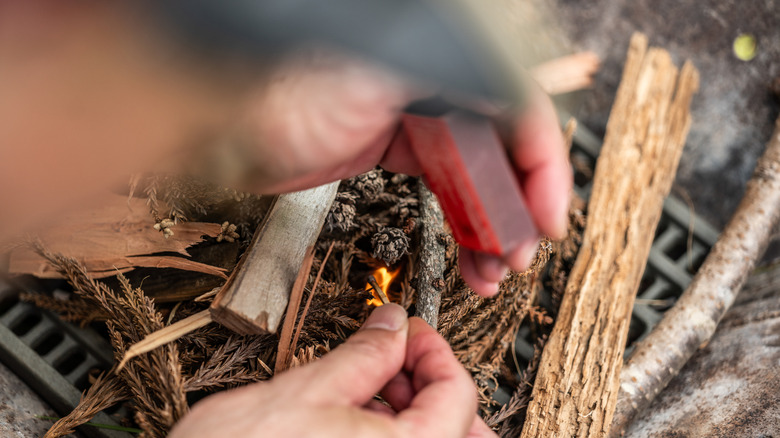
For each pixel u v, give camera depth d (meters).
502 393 0.53
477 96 0.35
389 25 0.32
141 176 0.50
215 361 0.47
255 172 0.41
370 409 0.42
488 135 0.39
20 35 0.33
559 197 0.42
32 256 0.51
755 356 0.52
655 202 0.57
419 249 0.50
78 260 0.50
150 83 0.36
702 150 0.62
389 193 0.53
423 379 0.42
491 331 0.52
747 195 0.59
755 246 0.57
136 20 0.34
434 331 0.43
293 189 0.44
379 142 0.44
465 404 0.41
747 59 0.64
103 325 0.53
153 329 0.46
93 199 0.51
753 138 0.62
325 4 0.31
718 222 0.61
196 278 0.50
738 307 0.57
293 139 0.40
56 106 0.36
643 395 0.52
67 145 0.37
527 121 0.40
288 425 0.38
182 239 0.50
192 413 0.39
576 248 0.56
